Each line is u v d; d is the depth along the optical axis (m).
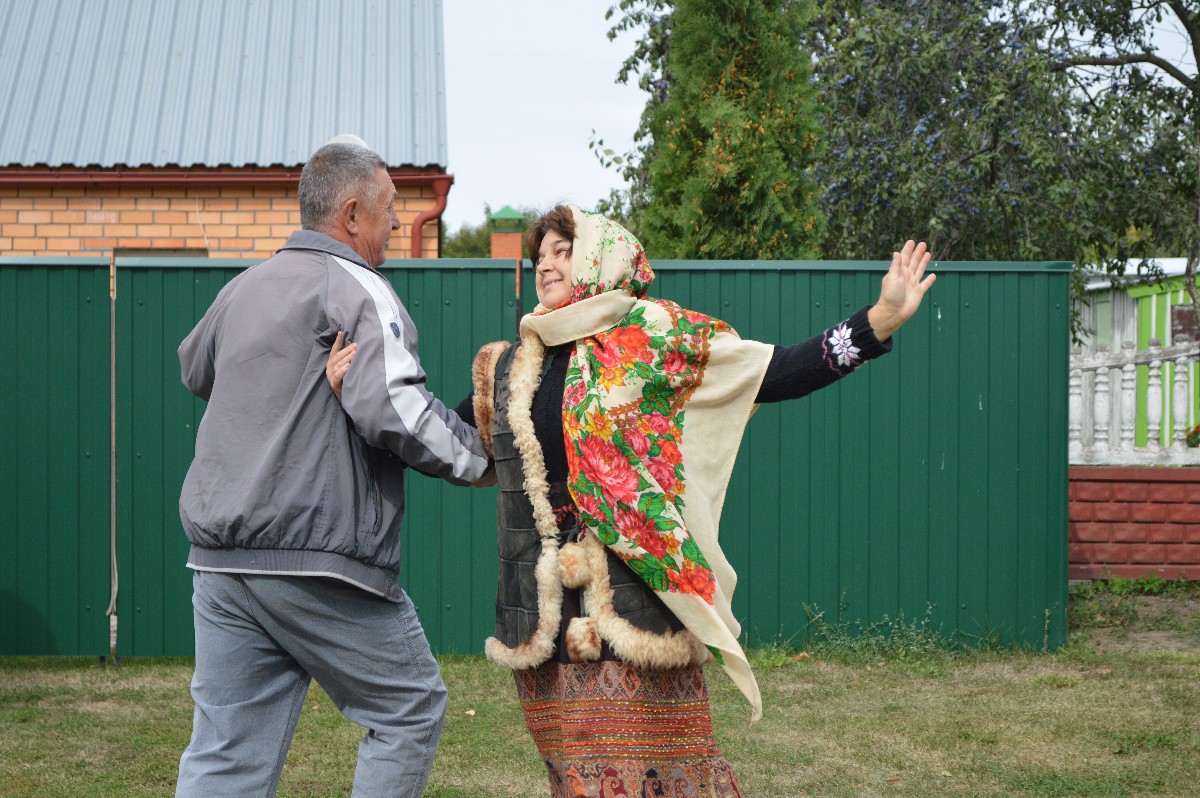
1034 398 6.15
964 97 10.80
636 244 2.85
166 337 6.00
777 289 6.14
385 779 2.79
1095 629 6.74
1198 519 7.58
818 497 6.14
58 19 10.10
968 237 11.18
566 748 2.63
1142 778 4.04
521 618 2.76
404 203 9.02
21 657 6.25
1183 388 8.99
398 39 10.17
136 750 4.46
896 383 6.14
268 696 2.78
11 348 5.96
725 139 7.26
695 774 2.65
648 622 2.64
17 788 4.00
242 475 2.67
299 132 9.16
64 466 5.97
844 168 10.61
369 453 2.77
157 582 6.00
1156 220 11.05
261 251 8.92
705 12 7.46
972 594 6.13
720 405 2.72
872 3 11.33
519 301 6.09
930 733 4.63
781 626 6.14
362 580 2.69
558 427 2.72
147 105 9.31
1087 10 11.30
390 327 2.71
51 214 8.81
